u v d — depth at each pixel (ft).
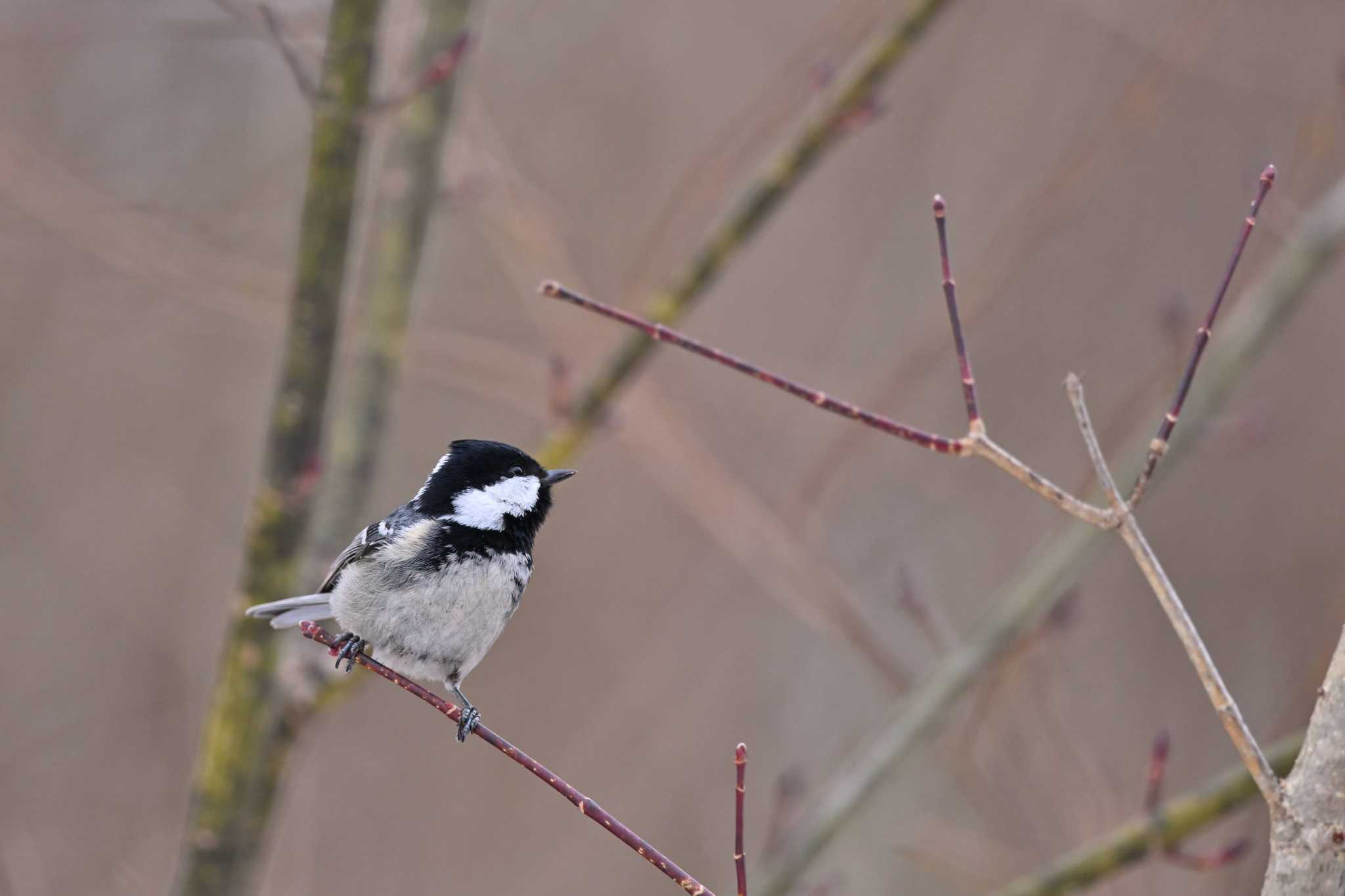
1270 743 29.30
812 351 47.16
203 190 49.93
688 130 50.01
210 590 49.26
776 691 47.73
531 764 16.12
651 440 34.32
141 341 51.37
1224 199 46.68
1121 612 45.21
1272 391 45.93
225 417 51.52
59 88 51.24
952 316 15.61
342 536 27.40
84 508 49.62
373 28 22.61
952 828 39.50
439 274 47.57
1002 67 48.34
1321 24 43.37
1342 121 34.19
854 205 48.67
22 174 33.99
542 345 45.21
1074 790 30.91
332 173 22.82
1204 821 23.77
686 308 27.17
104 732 46.32
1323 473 44.88
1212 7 33.71
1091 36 47.50
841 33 32.91
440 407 49.34
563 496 49.06
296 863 39.17
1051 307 47.09
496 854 45.57
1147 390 33.58
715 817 45.68
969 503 45.60
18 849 37.88
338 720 47.67
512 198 33.40
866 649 33.73
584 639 47.83
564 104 50.14
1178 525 45.73
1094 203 47.55
